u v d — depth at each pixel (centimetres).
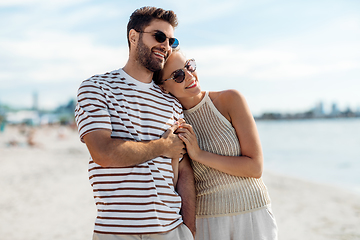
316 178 1534
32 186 927
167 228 195
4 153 1822
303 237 571
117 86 211
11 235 523
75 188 900
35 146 2338
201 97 245
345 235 580
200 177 243
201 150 231
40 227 564
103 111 195
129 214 188
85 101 198
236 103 237
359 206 809
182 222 211
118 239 187
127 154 190
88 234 526
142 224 187
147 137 211
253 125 236
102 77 213
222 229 227
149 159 198
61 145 2619
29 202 742
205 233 234
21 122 5622
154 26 211
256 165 227
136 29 214
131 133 205
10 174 1143
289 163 2161
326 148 3173
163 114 222
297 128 8406
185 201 223
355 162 2150
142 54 212
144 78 220
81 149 2214
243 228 226
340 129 7081
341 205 824
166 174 211
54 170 1249
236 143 236
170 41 218
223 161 226
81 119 197
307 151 2930
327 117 16450
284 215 727
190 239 210
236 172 225
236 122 236
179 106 240
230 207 228
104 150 187
